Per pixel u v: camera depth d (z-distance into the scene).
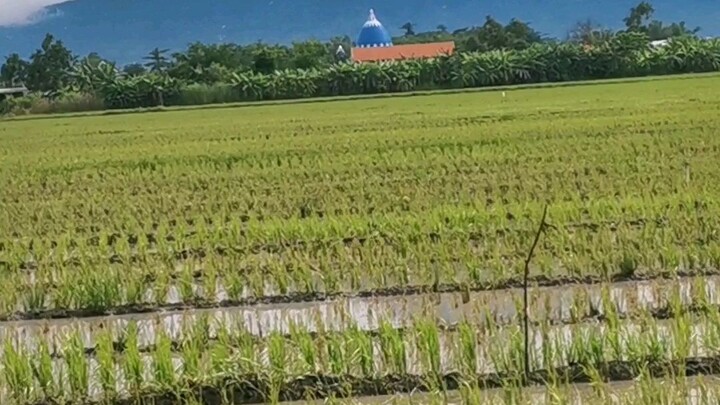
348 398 7.88
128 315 11.42
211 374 8.52
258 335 10.23
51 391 8.59
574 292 10.59
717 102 38.59
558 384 7.95
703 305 9.80
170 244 14.76
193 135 37.69
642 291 10.94
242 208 17.80
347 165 22.83
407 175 20.61
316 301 11.44
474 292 11.31
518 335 8.67
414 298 11.24
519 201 16.44
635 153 21.95
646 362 8.16
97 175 24.50
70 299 11.72
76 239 15.47
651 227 12.96
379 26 152.88
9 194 21.67
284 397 8.41
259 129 38.81
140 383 8.48
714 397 7.53
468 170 20.77
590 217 14.84
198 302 11.61
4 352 9.17
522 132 28.83
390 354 8.65
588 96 50.88
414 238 13.59
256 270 12.30
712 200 14.95
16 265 13.89
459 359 8.49
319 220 15.30
